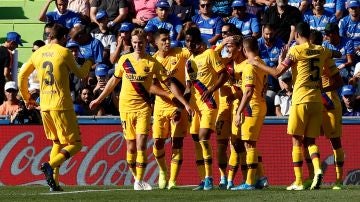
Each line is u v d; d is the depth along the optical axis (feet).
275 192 106.11
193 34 116.98
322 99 115.14
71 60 111.04
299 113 110.22
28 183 136.05
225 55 134.21
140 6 172.86
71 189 121.19
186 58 121.80
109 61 160.97
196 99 118.01
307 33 110.22
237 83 116.26
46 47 111.45
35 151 136.26
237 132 116.06
